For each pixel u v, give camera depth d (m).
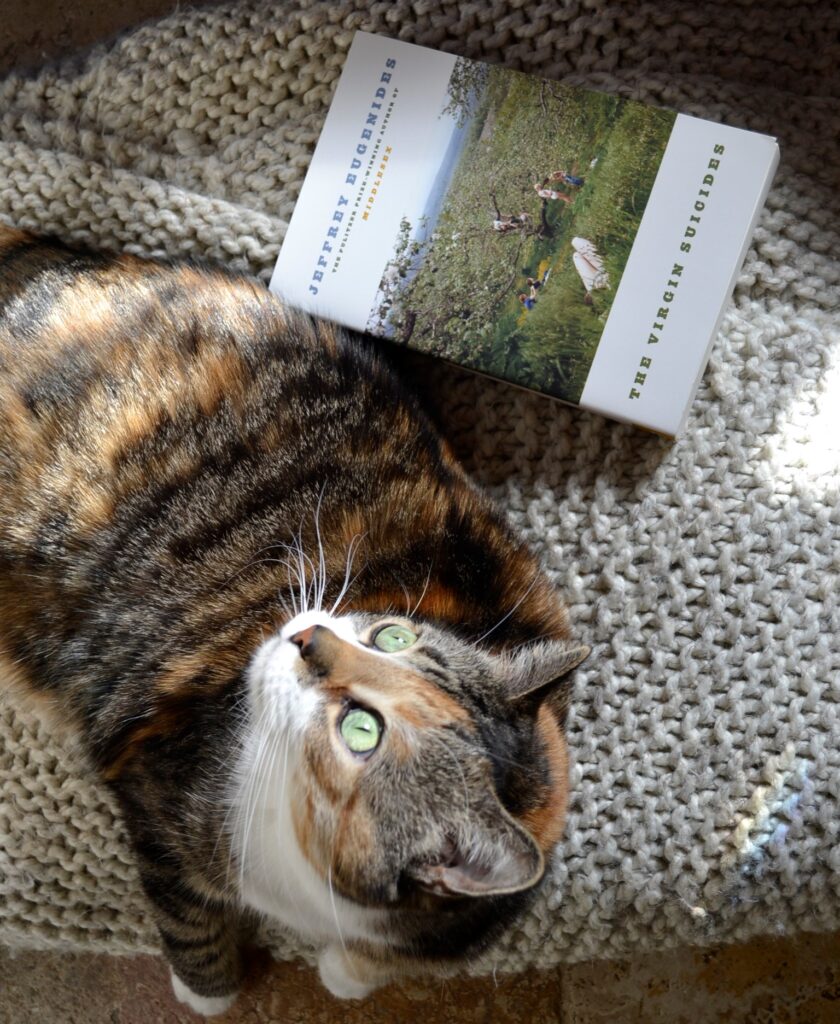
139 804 0.43
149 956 0.57
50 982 0.57
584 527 0.51
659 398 0.48
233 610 0.43
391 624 0.42
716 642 0.49
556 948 0.50
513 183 0.49
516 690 0.40
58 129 0.53
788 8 0.53
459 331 0.49
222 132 0.53
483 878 0.34
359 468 0.45
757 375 0.51
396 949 0.41
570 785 0.46
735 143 0.47
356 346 0.48
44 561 0.44
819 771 0.48
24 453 0.44
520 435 0.52
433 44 0.52
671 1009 0.55
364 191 0.50
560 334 0.48
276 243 0.51
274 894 0.43
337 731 0.38
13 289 0.47
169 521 0.44
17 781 0.52
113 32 0.57
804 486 0.50
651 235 0.48
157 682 0.43
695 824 0.48
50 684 0.46
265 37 0.52
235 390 0.45
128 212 0.52
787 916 0.48
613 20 0.52
